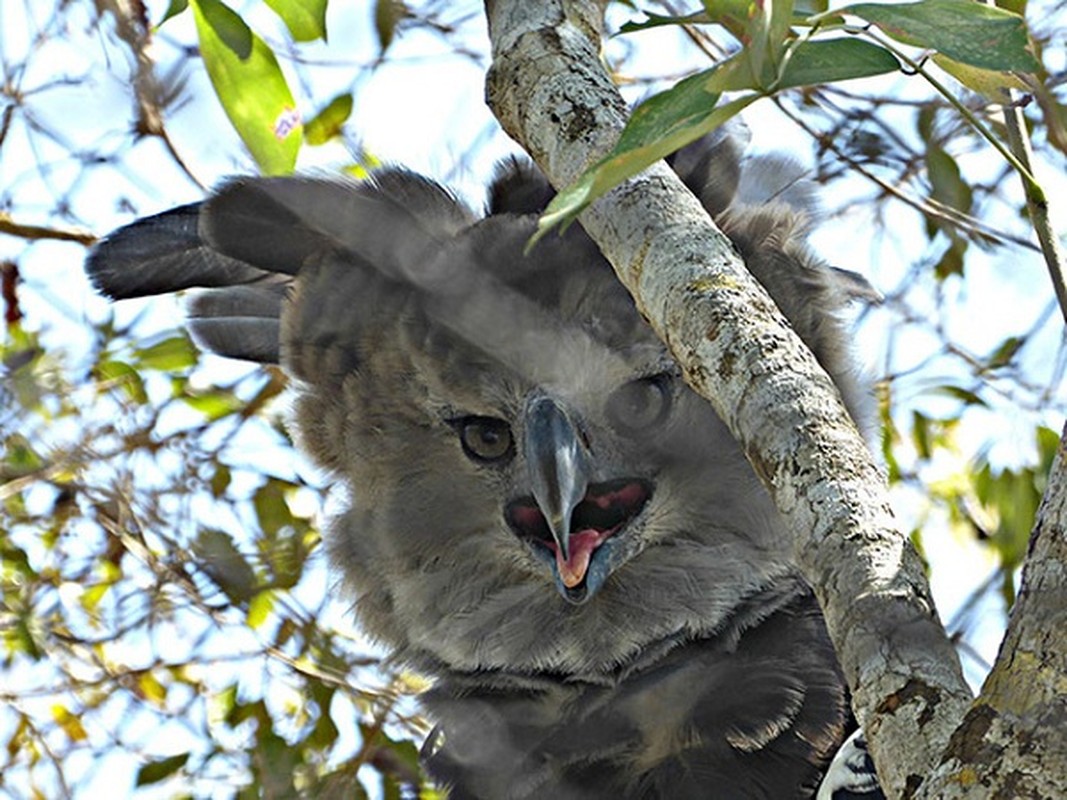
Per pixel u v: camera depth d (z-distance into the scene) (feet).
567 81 23.43
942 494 40.01
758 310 19.33
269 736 37.32
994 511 39.29
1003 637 15.79
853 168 39.86
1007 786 14.83
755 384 18.60
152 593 40.16
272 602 39.55
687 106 17.78
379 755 38.37
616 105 23.16
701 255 20.02
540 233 17.01
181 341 41.39
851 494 17.31
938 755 15.37
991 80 22.35
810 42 18.28
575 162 22.59
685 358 19.48
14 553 41.37
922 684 15.83
